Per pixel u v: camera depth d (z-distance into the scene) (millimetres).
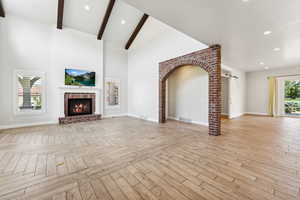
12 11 4629
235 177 1843
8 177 1844
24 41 4898
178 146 3006
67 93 5676
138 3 2082
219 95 3764
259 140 3385
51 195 1510
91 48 6352
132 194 1526
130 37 6891
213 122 3807
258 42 3596
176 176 1874
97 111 6469
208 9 2207
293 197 1465
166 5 2123
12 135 3834
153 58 6074
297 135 3805
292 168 2066
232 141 3318
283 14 2326
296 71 6648
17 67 4789
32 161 2309
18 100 4812
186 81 5777
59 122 5324
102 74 6688
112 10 5496
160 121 5637
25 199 1452
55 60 5480
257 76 7879
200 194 1522
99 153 2646
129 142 3273
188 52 4570
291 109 7168
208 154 2580
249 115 7613
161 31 5625
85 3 5027
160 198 1466
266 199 1439
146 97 6531
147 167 2119
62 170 2033
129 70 7676
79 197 1478
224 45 3822
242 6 2117
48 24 5336
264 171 1987
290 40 3469
